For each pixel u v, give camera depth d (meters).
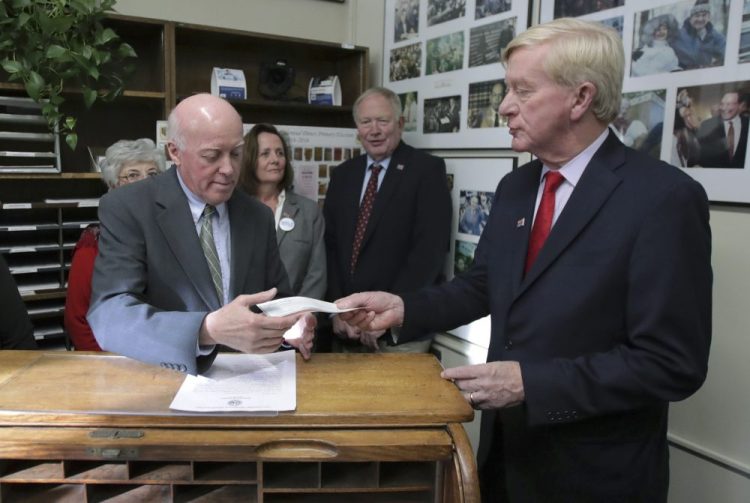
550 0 2.12
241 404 0.92
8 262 2.30
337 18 3.24
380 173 2.56
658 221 1.02
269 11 3.03
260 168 2.35
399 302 1.31
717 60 1.62
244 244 1.42
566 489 1.14
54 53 2.12
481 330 2.54
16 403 0.92
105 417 0.88
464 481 0.83
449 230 2.53
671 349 1.01
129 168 2.03
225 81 2.72
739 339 1.63
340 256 2.55
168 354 1.00
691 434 1.77
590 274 1.08
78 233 2.45
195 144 1.23
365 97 2.51
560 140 1.13
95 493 0.88
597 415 1.06
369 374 1.10
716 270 1.68
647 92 1.81
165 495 0.89
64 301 2.42
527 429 1.18
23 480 0.84
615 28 1.89
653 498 1.13
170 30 2.45
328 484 0.88
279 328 0.98
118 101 2.56
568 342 1.11
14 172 2.19
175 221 1.32
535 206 1.25
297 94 3.16
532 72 1.08
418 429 0.90
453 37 2.60
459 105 2.59
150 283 1.31
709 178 1.66
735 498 1.66
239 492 0.92
